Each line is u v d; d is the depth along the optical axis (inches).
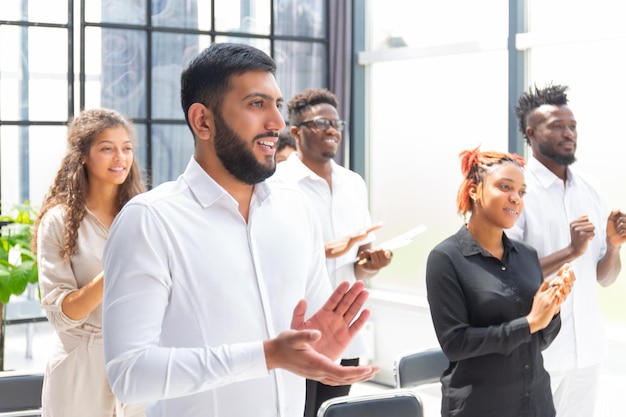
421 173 237.1
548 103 142.2
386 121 245.4
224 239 66.5
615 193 192.5
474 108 223.0
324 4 241.9
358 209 161.5
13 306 200.8
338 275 154.6
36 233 123.8
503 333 103.7
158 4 214.8
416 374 124.6
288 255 69.5
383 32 245.4
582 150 197.6
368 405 103.3
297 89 238.2
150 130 214.7
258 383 66.9
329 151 157.2
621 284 191.3
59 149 204.5
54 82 203.3
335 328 63.9
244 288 66.5
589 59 195.3
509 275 109.1
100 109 121.6
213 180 67.0
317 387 146.0
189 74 67.1
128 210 64.4
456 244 110.3
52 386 114.7
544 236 139.3
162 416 66.9
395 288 245.1
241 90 65.3
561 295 102.7
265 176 66.9
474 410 107.0
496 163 109.8
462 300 108.0
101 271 117.3
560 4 200.2
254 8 229.6
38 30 200.8
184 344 64.8
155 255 63.2
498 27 217.2
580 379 139.0
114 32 209.0
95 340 114.3
